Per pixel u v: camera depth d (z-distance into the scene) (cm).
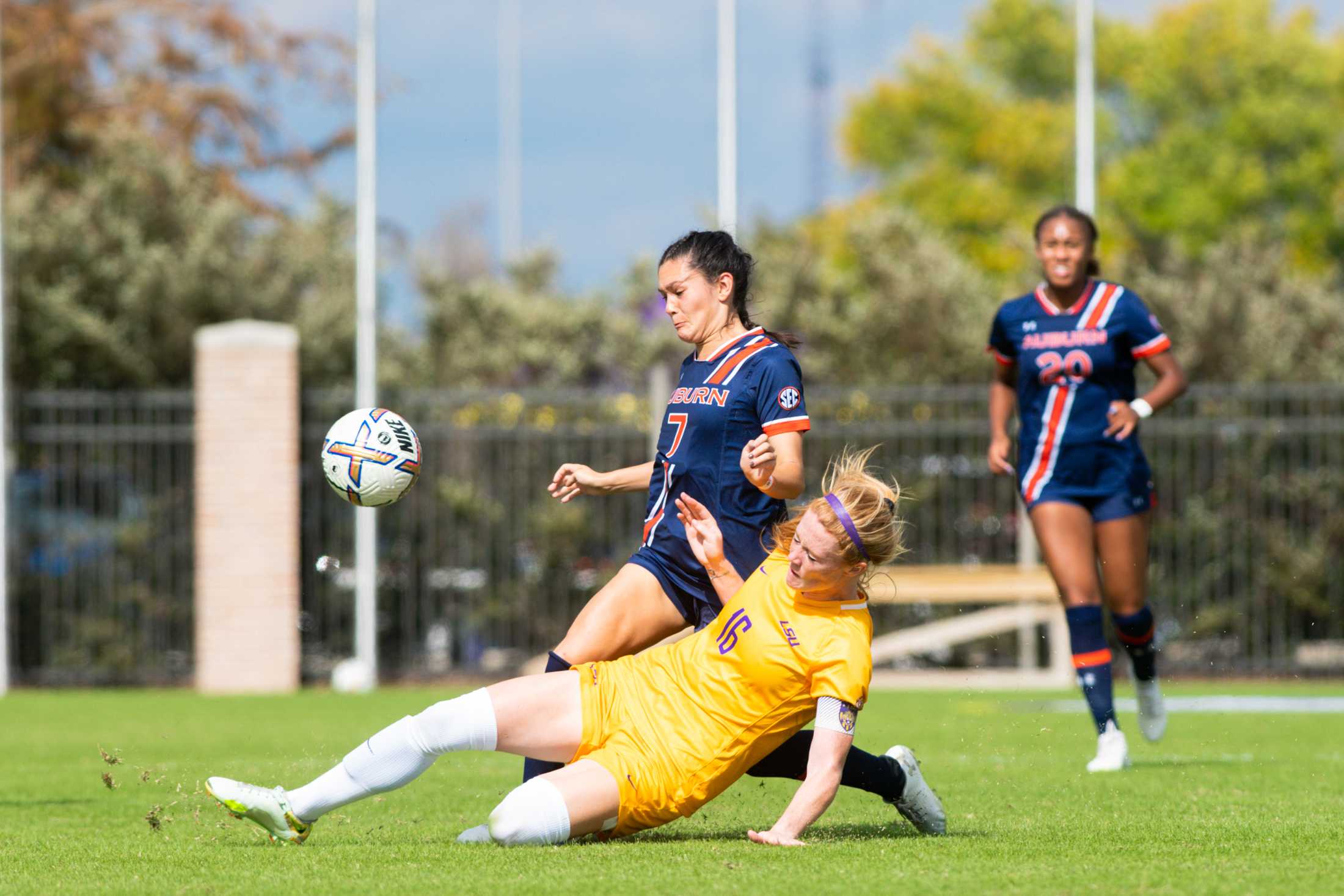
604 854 1399
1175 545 5650
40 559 5488
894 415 5644
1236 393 5116
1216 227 11194
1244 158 11544
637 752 1470
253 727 3431
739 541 1639
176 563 5600
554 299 7119
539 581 5738
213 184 7350
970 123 12731
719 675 1484
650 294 6994
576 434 5353
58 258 5847
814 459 5534
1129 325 2403
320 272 6612
